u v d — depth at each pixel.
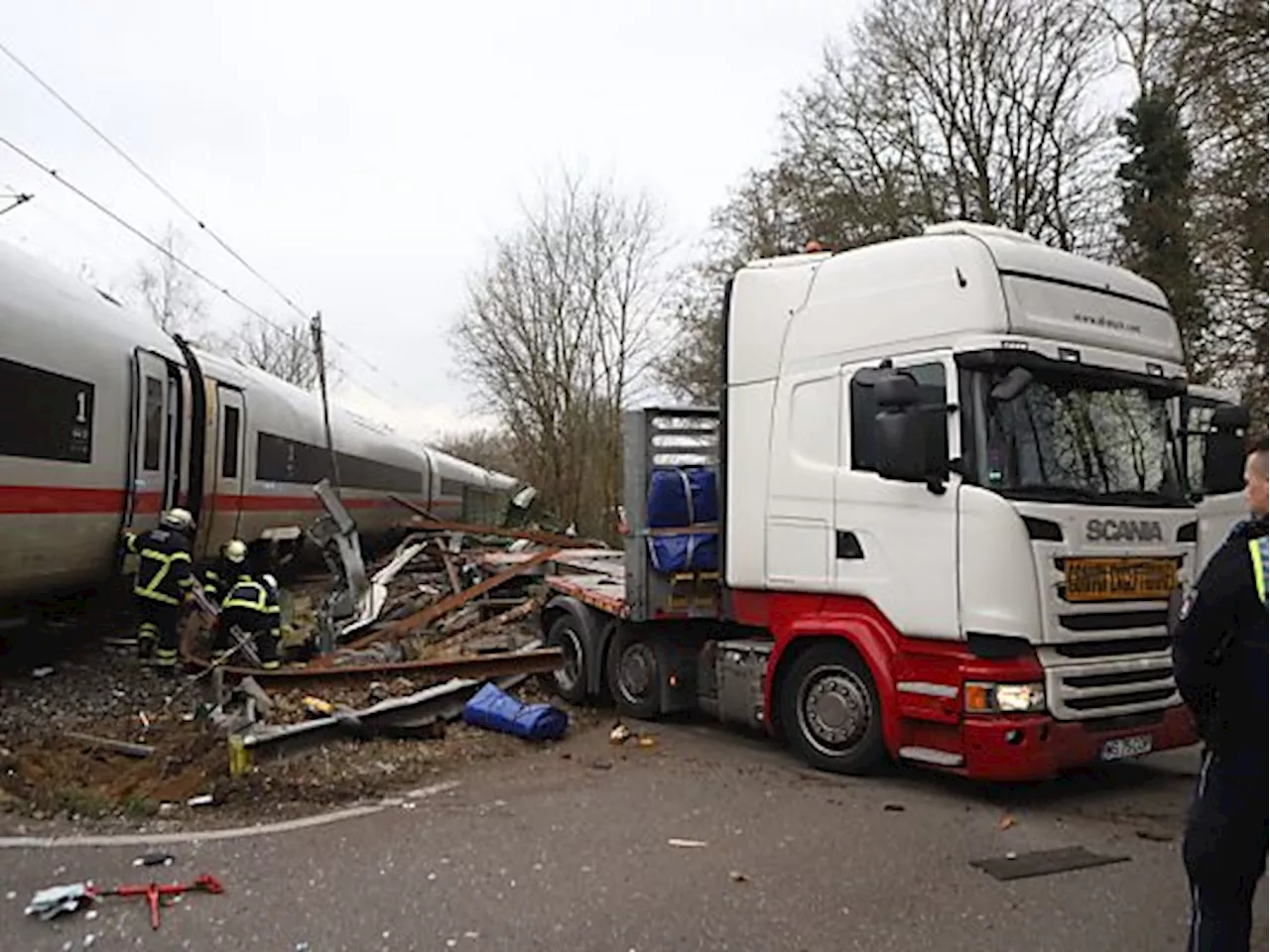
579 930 4.71
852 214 30.52
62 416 10.14
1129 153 25.36
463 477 40.50
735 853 5.84
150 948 4.43
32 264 10.43
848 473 7.27
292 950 4.44
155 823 6.19
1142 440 7.39
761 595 8.04
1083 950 4.62
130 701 9.51
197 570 14.54
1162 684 7.05
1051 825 6.46
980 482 6.61
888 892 5.27
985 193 29.39
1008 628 6.44
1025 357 6.71
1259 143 16.48
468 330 41.69
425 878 5.34
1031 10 29.25
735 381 8.20
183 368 13.41
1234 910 3.71
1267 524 3.63
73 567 10.76
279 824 6.21
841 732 7.51
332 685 9.80
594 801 6.85
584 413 40.81
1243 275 18.62
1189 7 16.73
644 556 8.92
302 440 19.72
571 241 41.22
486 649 11.72
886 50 30.95
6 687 9.75
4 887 5.08
